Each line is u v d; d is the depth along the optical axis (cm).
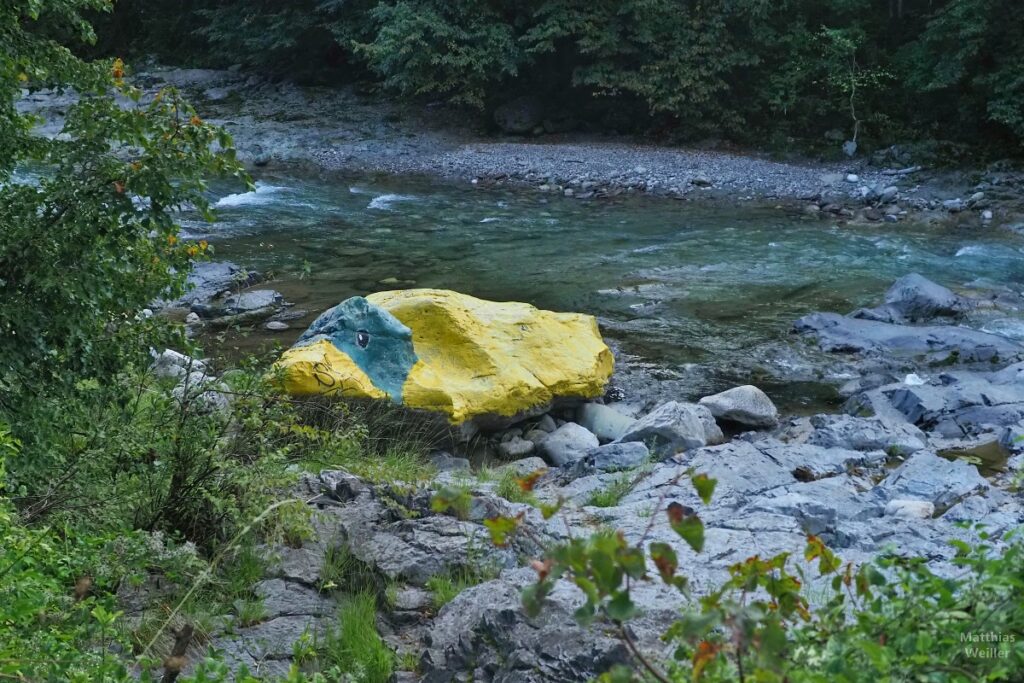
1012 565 312
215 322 1281
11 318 543
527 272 1570
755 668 260
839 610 315
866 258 1664
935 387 1045
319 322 924
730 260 1648
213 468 575
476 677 445
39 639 379
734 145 2647
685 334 1289
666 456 903
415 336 961
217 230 1803
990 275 1566
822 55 2670
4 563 405
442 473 825
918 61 2505
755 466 794
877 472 845
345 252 1675
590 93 2834
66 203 571
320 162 2545
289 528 576
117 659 398
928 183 2228
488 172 2425
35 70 600
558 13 2677
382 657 484
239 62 3250
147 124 567
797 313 1373
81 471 561
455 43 2739
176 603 500
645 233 1848
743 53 2631
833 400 1094
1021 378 1080
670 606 457
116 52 3556
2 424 506
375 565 562
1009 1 2372
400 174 2439
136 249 596
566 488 780
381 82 2986
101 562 486
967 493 751
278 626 509
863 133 2530
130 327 598
